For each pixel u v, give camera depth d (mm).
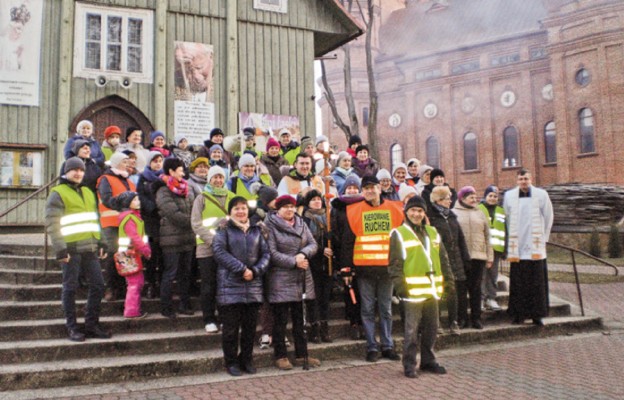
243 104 13539
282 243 6270
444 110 40406
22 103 11820
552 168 35469
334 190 8148
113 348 6199
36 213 11797
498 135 38031
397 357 6797
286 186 7812
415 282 6062
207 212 6762
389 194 8461
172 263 6883
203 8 13406
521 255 8414
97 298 6348
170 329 6855
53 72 12133
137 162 8758
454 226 7734
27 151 11820
